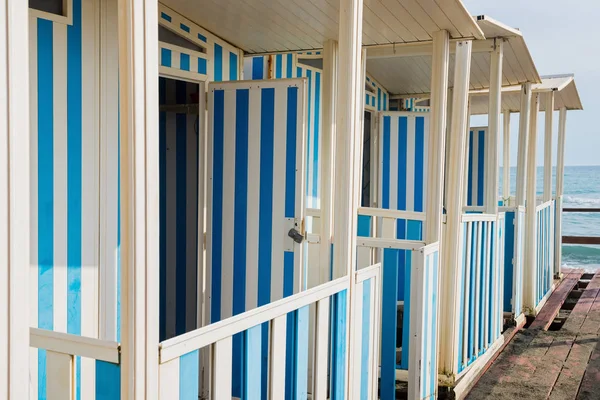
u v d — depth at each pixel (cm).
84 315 339
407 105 932
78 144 334
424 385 399
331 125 454
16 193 124
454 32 430
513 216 668
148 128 160
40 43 312
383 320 396
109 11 348
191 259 515
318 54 626
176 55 417
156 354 167
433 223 423
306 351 260
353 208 299
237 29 445
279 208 416
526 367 537
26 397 126
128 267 160
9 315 123
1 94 120
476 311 517
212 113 433
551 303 804
